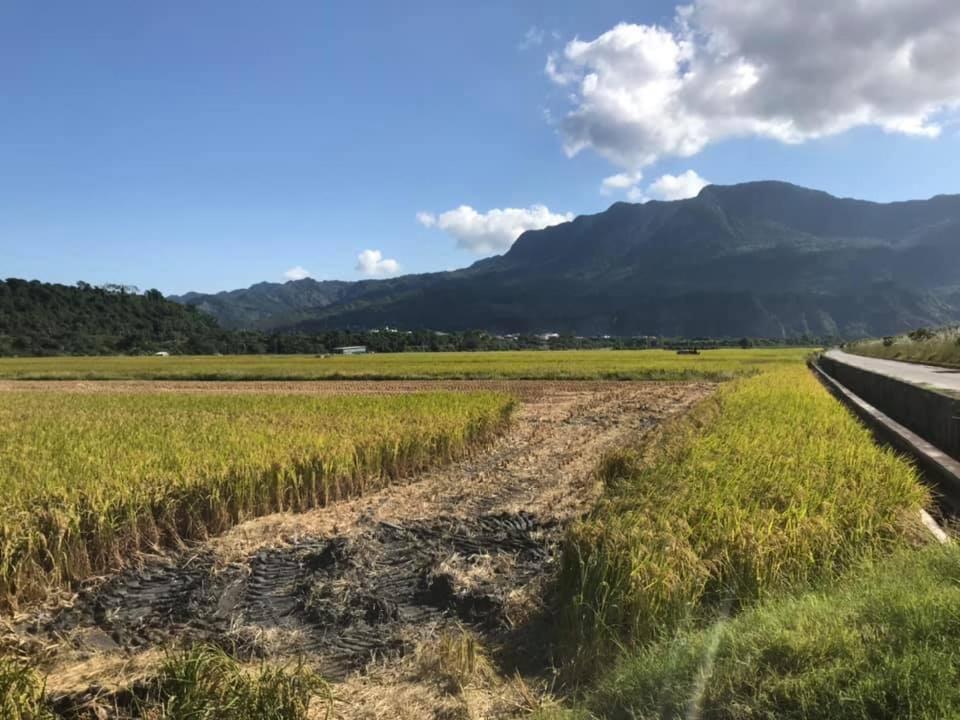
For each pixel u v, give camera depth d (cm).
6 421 1487
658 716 352
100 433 1227
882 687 307
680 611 478
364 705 457
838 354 6850
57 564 688
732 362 5641
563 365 5234
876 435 1571
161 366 6175
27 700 425
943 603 374
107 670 514
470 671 483
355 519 934
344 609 622
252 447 1037
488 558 738
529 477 1204
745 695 339
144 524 798
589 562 527
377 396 2073
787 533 568
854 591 450
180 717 414
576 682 463
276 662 529
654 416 2114
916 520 664
